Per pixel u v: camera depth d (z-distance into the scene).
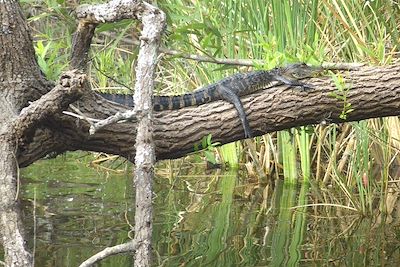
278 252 7.56
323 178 11.29
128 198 9.51
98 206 9.06
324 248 7.77
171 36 7.35
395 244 7.97
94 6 5.77
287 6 9.77
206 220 8.75
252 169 11.52
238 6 10.06
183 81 12.22
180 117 6.56
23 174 10.85
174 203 9.57
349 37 10.51
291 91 6.77
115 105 6.30
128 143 6.29
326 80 6.80
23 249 4.53
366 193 9.66
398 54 10.16
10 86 5.86
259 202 9.76
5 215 4.84
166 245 7.73
